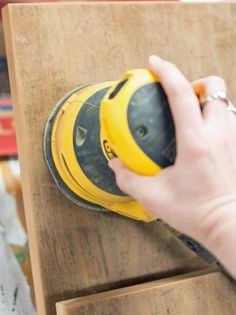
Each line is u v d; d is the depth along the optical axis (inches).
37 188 21.3
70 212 21.7
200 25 25.7
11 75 21.9
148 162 15.3
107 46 23.3
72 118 20.0
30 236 21.6
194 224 14.9
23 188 21.8
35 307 25.1
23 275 26.1
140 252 22.7
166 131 15.3
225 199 14.6
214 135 14.9
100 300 19.4
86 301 19.3
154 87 15.6
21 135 21.5
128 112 15.3
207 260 22.3
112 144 15.8
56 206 21.5
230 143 15.2
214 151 14.6
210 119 15.5
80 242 21.6
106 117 15.6
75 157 19.5
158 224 23.1
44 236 21.1
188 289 21.1
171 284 20.8
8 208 28.4
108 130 15.7
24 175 21.5
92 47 22.9
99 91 19.8
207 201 14.6
